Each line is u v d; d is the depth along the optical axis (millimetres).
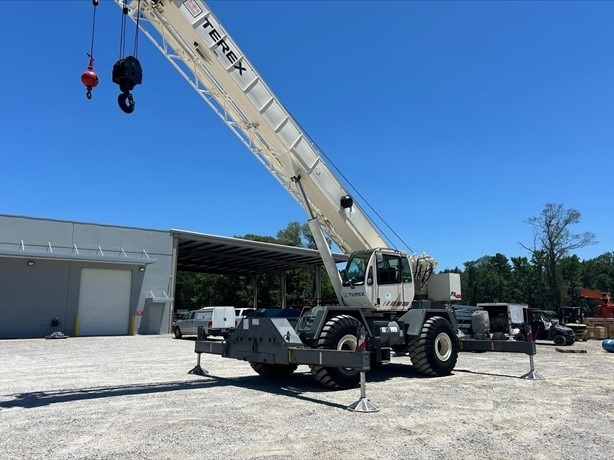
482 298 81438
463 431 5863
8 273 24016
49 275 25094
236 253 34750
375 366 12047
